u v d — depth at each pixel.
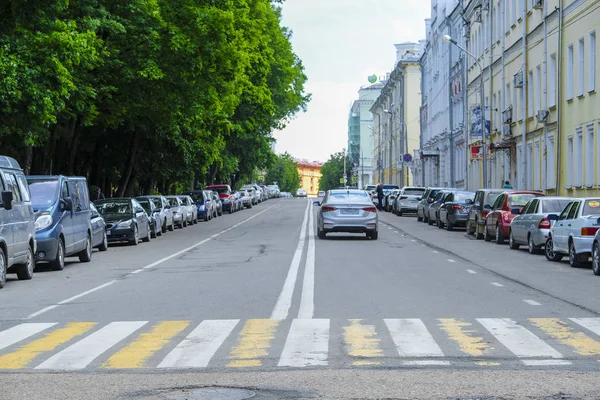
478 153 50.44
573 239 19.58
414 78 105.94
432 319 11.24
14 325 11.38
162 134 44.91
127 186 49.22
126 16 31.14
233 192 70.38
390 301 13.23
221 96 37.72
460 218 36.91
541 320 11.12
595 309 12.27
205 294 14.45
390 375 7.69
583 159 35.41
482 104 46.28
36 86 23.69
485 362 8.28
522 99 46.41
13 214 17.38
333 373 7.80
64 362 8.63
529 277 17.30
